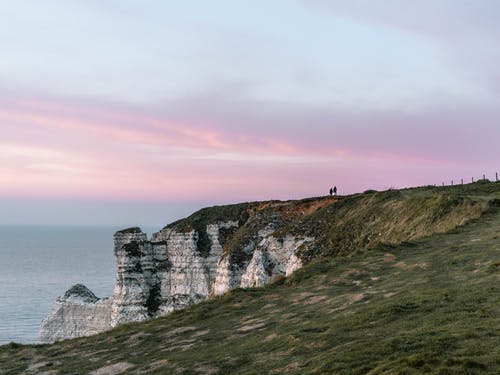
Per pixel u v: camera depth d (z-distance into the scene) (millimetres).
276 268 87688
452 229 51344
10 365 34875
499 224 48156
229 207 117500
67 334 110000
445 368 15719
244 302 40281
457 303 24484
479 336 18672
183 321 38094
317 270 45344
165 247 110625
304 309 33094
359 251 49625
